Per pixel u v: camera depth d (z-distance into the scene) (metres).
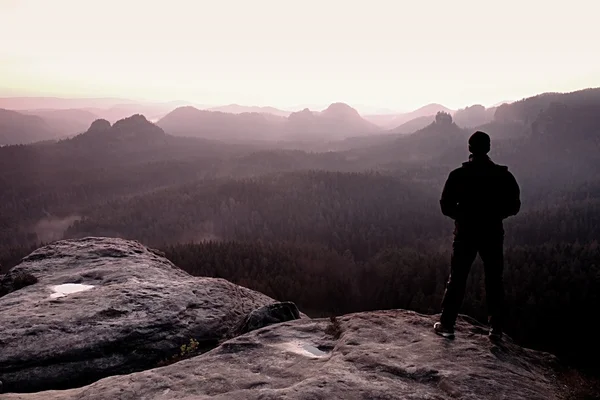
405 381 4.78
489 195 5.47
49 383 7.31
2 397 5.20
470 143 5.70
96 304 9.41
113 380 5.31
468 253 5.68
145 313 9.24
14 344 7.71
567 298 81.81
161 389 4.96
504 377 4.86
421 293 89.19
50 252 14.33
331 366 5.18
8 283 12.05
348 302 104.44
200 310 9.98
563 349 72.44
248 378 5.13
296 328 6.98
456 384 4.62
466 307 72.75
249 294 12.22
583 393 4.86
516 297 85.25
